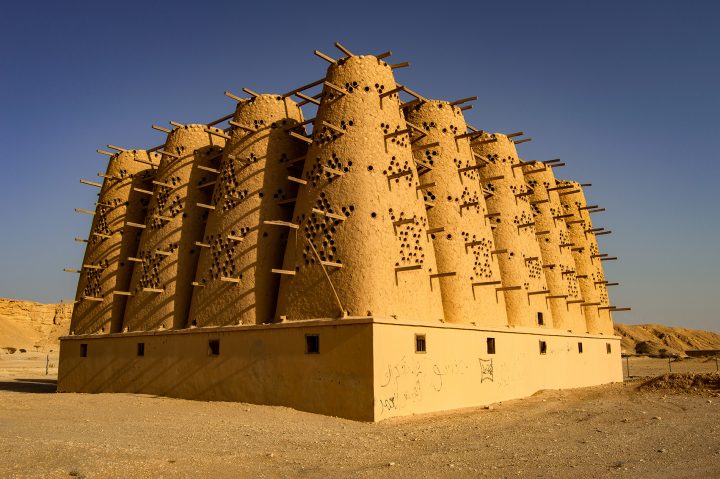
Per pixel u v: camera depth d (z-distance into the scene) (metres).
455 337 16.14
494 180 22.00
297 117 18.81
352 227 14.92
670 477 7.42
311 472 7.71
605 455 8.88
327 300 14.62
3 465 7.35
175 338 17.64
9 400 16.56
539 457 8.76
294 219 16.16
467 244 18.25
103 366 19.73
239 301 16.58
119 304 20.81
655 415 13.44
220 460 8.24
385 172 15.80
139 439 9.82
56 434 10.08
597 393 19.39
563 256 25.44
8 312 78.44
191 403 15.61
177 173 20.11
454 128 19.50
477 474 7.67
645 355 65.25
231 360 16.05
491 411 14.99
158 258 19.22
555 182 27.83
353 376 13.49
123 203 22.23
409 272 15.49
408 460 8.59
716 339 101.00
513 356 18.86
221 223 17.66
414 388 14.32
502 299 19.28
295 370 14.59
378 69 16.75
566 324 24.17
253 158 17.84
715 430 11.20
